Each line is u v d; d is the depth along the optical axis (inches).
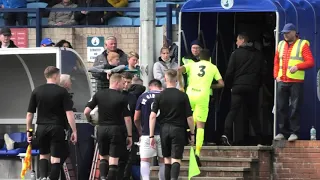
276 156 1942.7
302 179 1940.2
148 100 1843.0
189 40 2075.5
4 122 2092.8
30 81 2074.3
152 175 1950.1
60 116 1779.0
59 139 1771.7
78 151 1971.0
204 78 1915.6
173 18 2427.4
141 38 1985.7
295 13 2001.7
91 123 1860.2
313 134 1972.2
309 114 2016.5
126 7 2437.3
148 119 1840.6
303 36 2012.8
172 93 1772.9
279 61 1950.1
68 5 2481.5
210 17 2117.4
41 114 1774.1
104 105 1782.7
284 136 1961.1
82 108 2050.9
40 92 1770.4
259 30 2126.0
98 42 2380.7
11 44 2158.0
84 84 2064.5
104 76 2003.0
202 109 1900.8
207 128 2108.8
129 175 1929.1
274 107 1955.0
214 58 2133.4
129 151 1877.5
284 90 1940.2
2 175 1995.6
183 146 1771.7
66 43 2186.3
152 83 1862.7
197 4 2001.7
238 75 1985.7
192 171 1820.9
